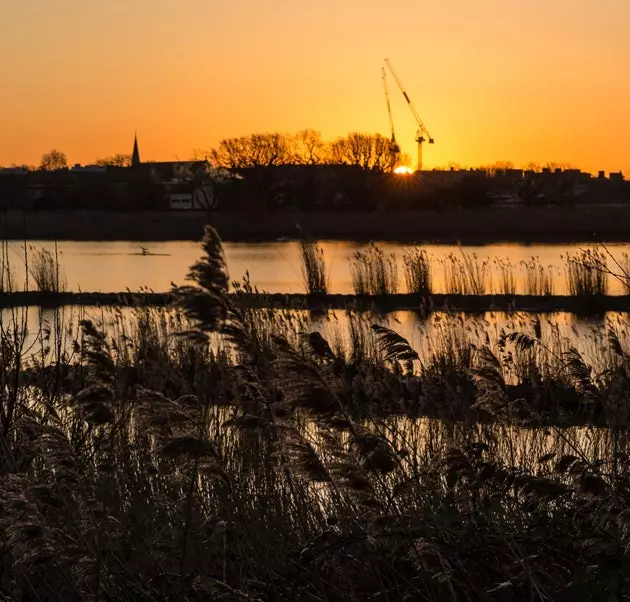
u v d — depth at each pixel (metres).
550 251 54.72
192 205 76.31
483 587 5.19
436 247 59.62
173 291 4.53
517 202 80.25
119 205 76.88
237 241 70.81
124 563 5.65
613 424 8.14
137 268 47.50
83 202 75.62
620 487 5.72
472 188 79.12
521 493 5.40
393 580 5.40
